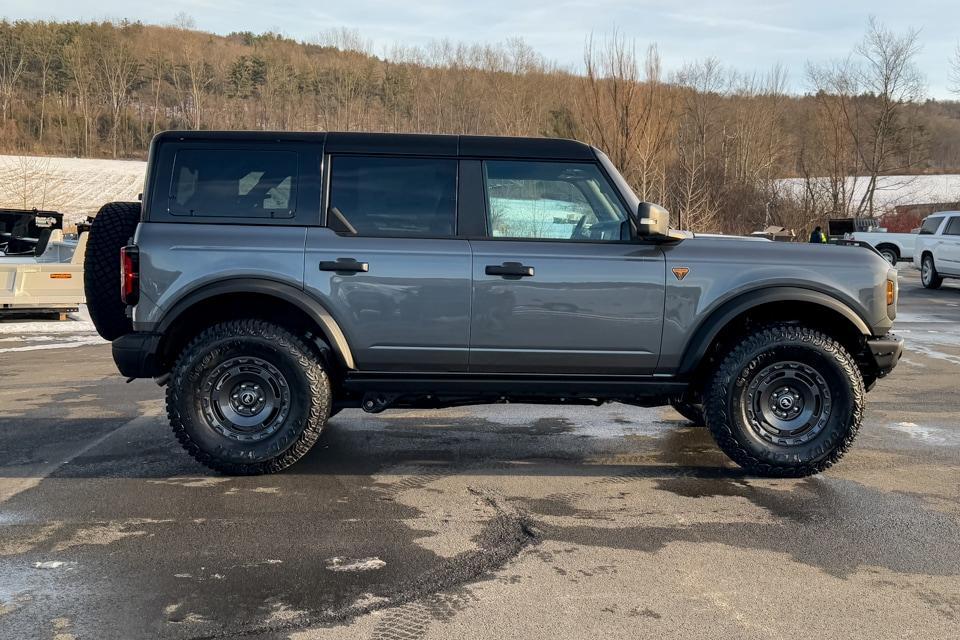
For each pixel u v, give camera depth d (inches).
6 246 517.0
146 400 279.1
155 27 3818.9
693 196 898.7
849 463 209.5
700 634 119.3
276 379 189.5
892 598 132.0
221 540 153.9
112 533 157.1
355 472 199.3
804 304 198.5
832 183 1273.4
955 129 2578.7
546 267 187.9
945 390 304.5
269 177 189.8
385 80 2728.8
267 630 119.2
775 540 156.5
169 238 185.3
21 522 162.6
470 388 192.7
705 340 188.7
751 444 192.4
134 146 2942.9
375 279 186.9
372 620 122.6
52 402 275.3
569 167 193.0
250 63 3314.5
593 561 145.8
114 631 118.4
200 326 197.9
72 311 500.1
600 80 820.6
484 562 144.9
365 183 190.7
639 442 230.7
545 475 198.2
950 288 792.3
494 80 2086.6
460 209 190.5
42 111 2974.9
